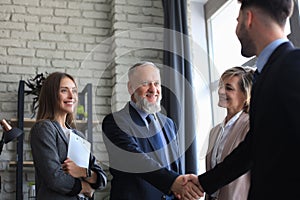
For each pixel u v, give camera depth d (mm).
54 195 2154
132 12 4547
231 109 2570
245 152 2121
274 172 1427
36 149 2184
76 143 2244
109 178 3994
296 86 1437
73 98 2367
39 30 4477
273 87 1485
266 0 1667
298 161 1386
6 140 2697
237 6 4105
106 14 4668
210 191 2277
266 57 1646
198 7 4691
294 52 1516
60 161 2213
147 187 2344
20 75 4336
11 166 4023
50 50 4453
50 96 2334
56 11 4562
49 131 2213
